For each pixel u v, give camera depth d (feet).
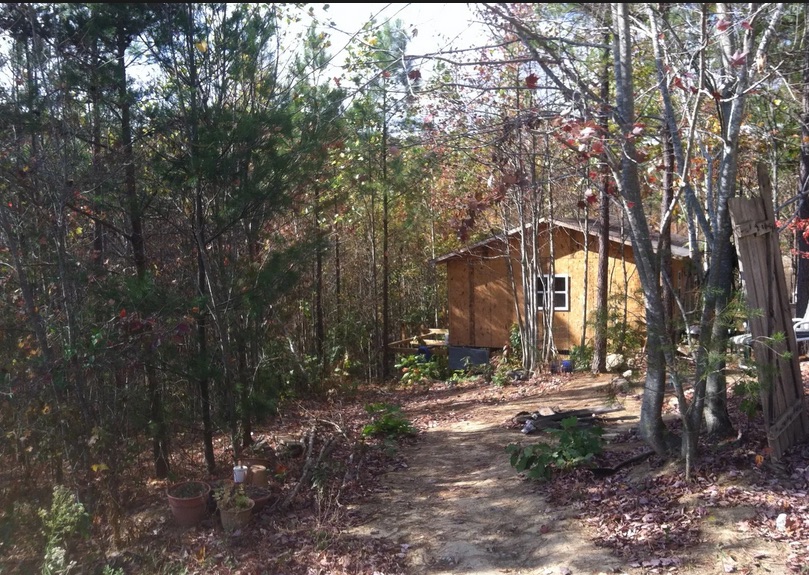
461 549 20.12
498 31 26.94
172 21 25.75
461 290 67.56
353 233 71.77
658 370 23.44
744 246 21.07
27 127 23.49
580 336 60.80
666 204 28.96
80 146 25.85
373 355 73.00
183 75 26.73
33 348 25.04
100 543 21.89
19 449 24.06
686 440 21.77
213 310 26.84
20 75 24.26
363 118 30.71
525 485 24.63
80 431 22.65
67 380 22.72
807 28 24.14
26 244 25.32
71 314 23.62
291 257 27.45
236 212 26.43
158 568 20.48
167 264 30.66
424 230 75.97
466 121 34.40
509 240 63.52
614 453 25.67
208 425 27.76
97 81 25.04
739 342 21.90
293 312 42.39
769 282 22.63
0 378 23.30
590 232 58.85
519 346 61.57
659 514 19.79
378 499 25.16
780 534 17.53
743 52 20.38
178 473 28.45
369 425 35.14
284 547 21.15
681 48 24.44
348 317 70.13
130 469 25.48
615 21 21.38
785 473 20.47
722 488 20.30
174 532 22.94
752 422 24.66
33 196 24.40
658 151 33.83
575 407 37.22
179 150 27.17
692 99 28.32
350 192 49.55
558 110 25.00
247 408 27.45
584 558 18.29
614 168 22.36
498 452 30.07
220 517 23.08
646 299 23.02
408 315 94.12
